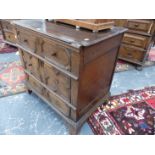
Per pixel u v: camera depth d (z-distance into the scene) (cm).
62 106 124
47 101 140
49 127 132
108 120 140
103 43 102
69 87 105
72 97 108
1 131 126
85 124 136
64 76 104
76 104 108
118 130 131
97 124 136
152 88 191
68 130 129
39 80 136
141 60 227
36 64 128
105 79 139
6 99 160
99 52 103
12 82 188
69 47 88
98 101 146
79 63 88
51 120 138
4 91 171
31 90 161
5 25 263
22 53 139
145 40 211
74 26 119
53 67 109
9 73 206
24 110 148
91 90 122
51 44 100
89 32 107
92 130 130
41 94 146
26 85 162
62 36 94
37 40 111
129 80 207
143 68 241
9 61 238
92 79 114
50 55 106
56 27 116
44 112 147
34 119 139
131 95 176
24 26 115
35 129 129
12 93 169
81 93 108
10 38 276
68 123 126
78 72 92
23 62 146
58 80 112
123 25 222
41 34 103
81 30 111
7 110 146
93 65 105
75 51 85
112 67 141
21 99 161
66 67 97
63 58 97
